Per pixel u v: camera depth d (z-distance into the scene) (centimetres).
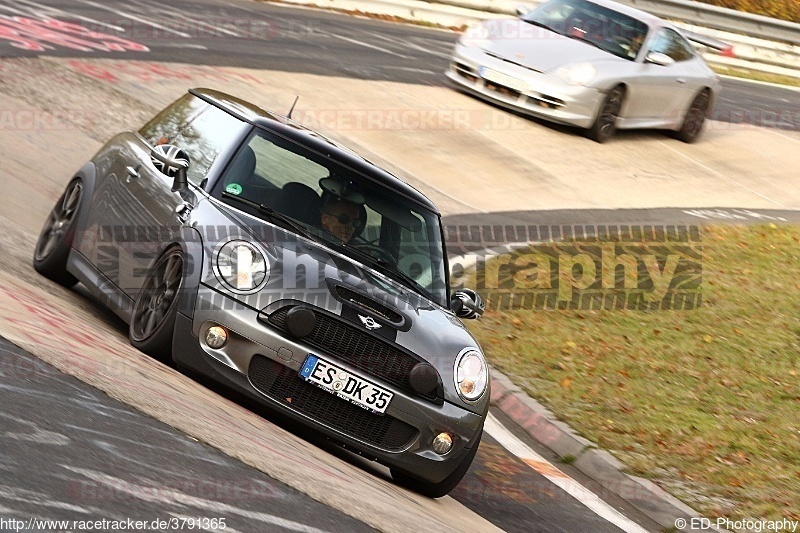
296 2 5659
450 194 3509
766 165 5125
